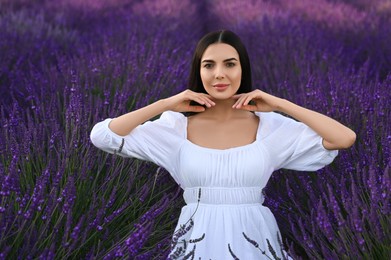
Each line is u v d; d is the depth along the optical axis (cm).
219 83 210
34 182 248
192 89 227
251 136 220
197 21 852
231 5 884
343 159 254
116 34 635
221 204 212
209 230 211
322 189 244
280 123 220
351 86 366
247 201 213
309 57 507
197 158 213
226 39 213
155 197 269
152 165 275
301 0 832
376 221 196
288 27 648
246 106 215
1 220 190
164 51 541
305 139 215
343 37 643
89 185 239
